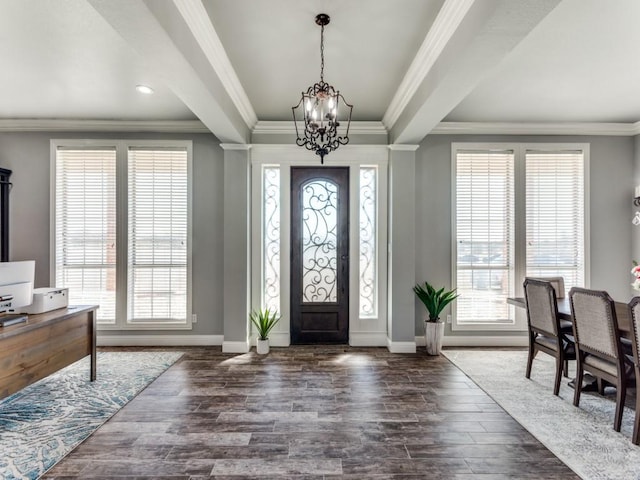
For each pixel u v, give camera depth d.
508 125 4.35
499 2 1.71
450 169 4.44
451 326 4.42
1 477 1.93
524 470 2.01
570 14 2.26
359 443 2.27
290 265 4.46
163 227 4.41
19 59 2.84
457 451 2.19
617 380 2.40
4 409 2.70
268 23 2.40
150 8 1.75
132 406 2.76
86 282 4.38
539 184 4.45
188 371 3.52
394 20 2.36
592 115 4.10
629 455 2.14
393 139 4.17
